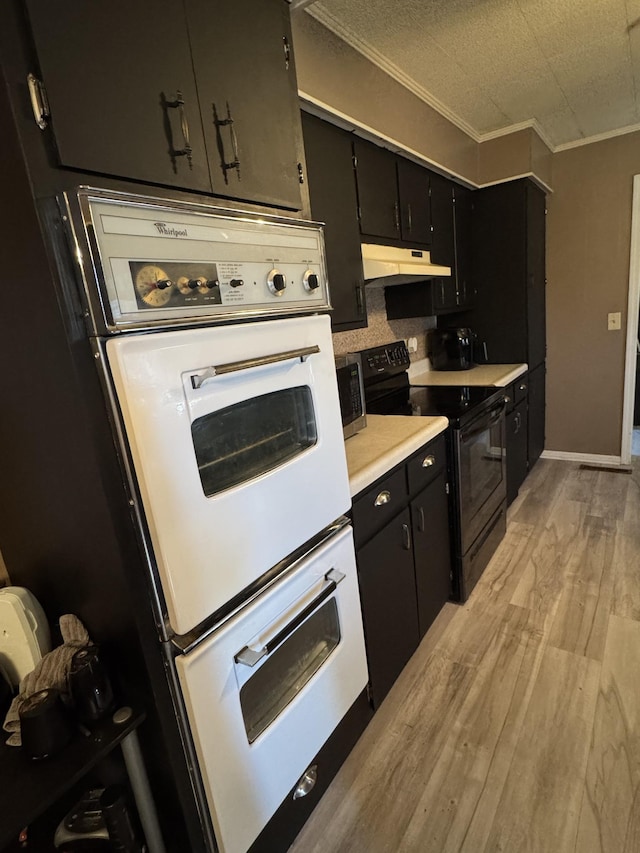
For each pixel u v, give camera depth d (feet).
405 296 9.06
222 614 3.19
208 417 3.01
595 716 5.13
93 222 2.39
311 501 3.85
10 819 2.57
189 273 2.86
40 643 3.53
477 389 8.45
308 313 3.97
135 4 2.63
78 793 3.94
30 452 3.04
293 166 4.00
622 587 7.28
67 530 3.09
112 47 2.52
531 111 9.05
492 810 4.30
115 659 3.21
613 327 11.65
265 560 3.41
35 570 3.63
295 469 3.66
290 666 4.06
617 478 11.41
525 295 10.43
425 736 5.10
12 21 2.16
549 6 5.60
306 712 4.00
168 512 2.70
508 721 5.18
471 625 6.77
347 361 5.96
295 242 3.70
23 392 2.87
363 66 6.16
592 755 4.70
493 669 5.94
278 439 3.66
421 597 6.18
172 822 3.42
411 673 5.99
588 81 7.86
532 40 6.35
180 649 2.94
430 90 7.63
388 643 5.39
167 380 2.66
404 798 4.48
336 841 4.17
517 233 10.20
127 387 2.49
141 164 2.71
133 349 2.50
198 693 2.98
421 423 6.36
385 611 5.29
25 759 2.93
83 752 2.91
